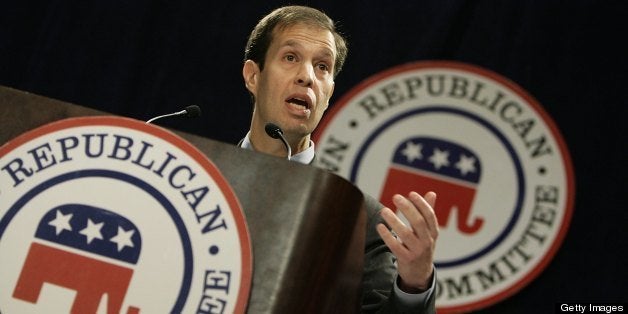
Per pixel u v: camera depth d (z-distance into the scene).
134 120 5.98
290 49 7.67
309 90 7.54
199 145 5.88
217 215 5.69
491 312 14.52
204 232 5.67
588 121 14.98
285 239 5.64
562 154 14.74
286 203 5.71
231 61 15.72
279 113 7.60
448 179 14.88
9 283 5.73
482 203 14.77
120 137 5.94
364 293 7.10
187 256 5.64
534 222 14.60
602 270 14.49
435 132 15.04
